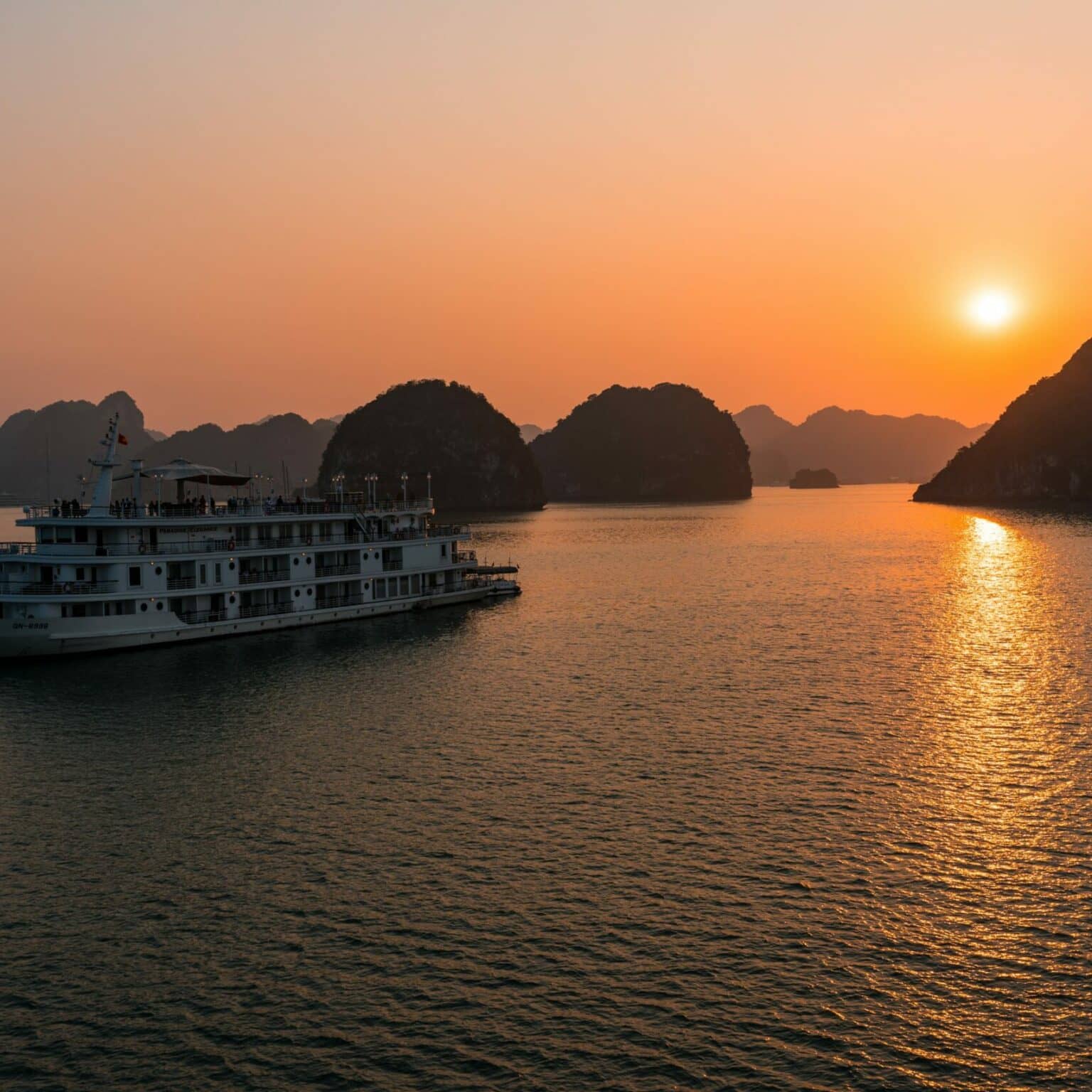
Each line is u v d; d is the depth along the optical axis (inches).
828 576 6117.1
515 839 1909.4
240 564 3944.4
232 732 2618.1
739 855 1829.5
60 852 1868.8
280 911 1644.9
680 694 2994.6
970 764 2303.2
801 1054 1294.3
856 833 1924.2
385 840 1913.1
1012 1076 1256.2
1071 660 3371.1
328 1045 1316.4
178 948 1536.7
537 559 7810.0
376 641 3875.5
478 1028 1347.2
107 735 2596.0
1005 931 1565.0
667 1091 1231.5
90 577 3533.5
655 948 1525.6
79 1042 1326.3
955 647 3649.1
